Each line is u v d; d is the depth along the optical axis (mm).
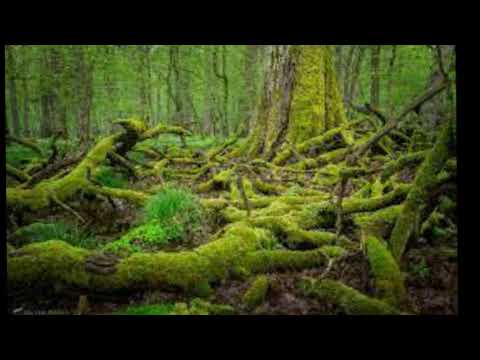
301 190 9227
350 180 9633
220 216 7457
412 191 4957
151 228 6613
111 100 25203
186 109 33375
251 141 14617
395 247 4906
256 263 5148
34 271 4520
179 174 12070
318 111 13930
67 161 9297
